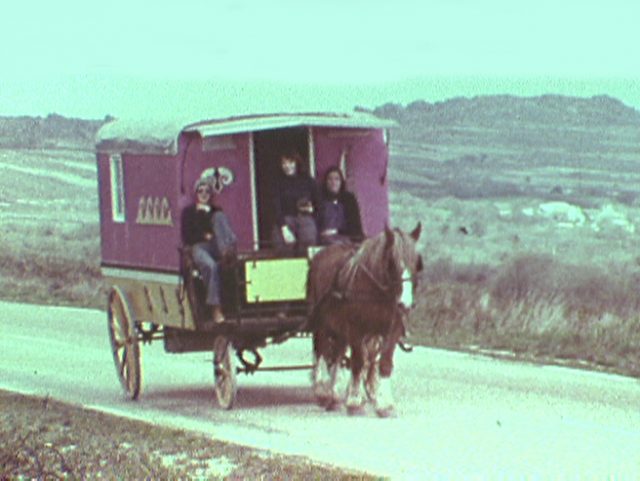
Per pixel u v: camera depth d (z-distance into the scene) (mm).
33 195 72188
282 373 19484
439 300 25656
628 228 54156
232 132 15617
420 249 45250
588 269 31453
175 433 13203
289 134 17500
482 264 35750
